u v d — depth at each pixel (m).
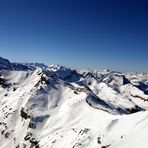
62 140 97.12
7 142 119.19
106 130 81.00
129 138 67.56
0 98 179.25
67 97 148.00
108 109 133.00
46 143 102.31
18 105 142.38
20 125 125.94
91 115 110.88
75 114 120.44
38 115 125.88
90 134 86.69
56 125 117.00
